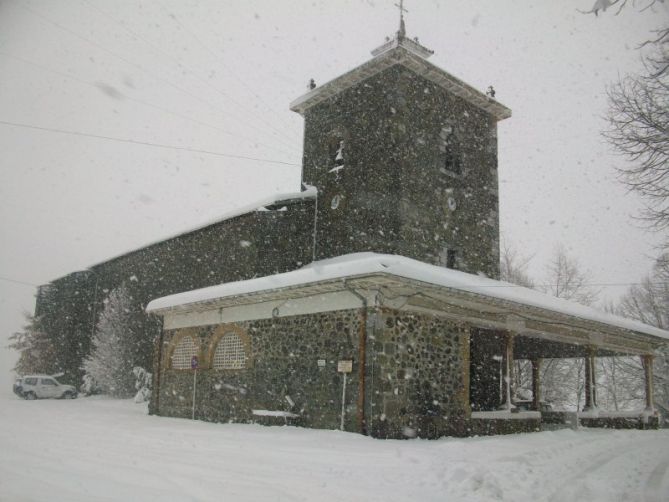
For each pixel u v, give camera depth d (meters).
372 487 6.66
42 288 37.06
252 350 15.42
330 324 13.26
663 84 9.56
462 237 18.75
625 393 35.72
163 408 18.55
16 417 15.30
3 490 5.54
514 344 20.42
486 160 20.27
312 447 10.13
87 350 32.31
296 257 19.02
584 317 16.31
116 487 5.93
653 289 30.30
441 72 18.47
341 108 19.41
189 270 23.86
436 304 13.24
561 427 17.70
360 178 18.22
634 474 8.55
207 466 7.63
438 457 9.15
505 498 6.35
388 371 12.15
